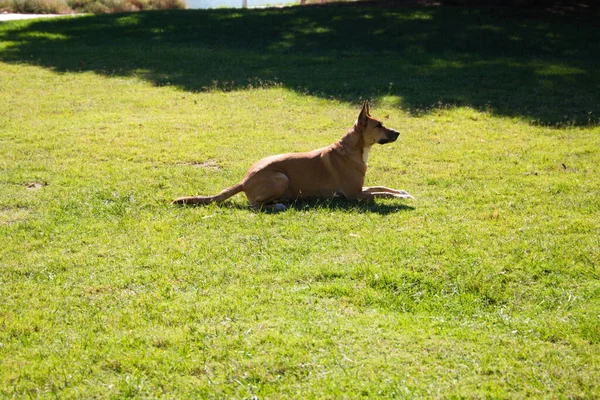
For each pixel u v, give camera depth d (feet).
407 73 55.88
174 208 28.19
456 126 42.27
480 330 18.44
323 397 15.53
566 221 26.22
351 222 26.23
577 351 17.33
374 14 76.48
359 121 28.73
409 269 21.93
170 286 20.98
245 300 19.97
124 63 63.00
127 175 32.89
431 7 78.84
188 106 48.11
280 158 28.91
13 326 18.62
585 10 76.48
